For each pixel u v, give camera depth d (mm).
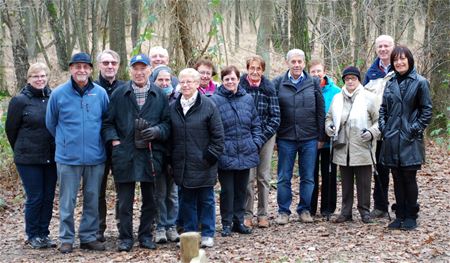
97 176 6352
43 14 27031
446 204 8109
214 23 10531
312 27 16219
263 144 6930
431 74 13008
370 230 6738
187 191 6297
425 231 6578
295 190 9711
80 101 6234
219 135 6215
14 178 10484
